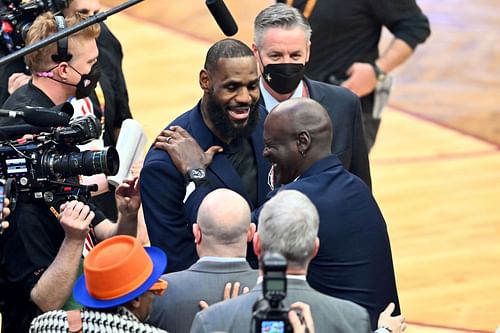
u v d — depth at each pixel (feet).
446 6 95.91
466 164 67.82
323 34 51.90
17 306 35.27
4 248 34.42
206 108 35.88
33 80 37.09
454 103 77.82
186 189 35.06
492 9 95.20
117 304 28.12
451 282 52.11
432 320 48.55
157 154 35.68
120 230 36.88
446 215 60.23
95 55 36.99
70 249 33.12
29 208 34.17
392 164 67.72
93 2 43.39
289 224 26.66
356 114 39.93
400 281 52.16
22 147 32.83
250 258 34.24
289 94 39.14
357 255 31.86
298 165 32.73
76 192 33.81
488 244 56.49
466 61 84.69
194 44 90.53
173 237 35.29
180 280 30.04
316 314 27.07
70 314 28.45
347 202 32.04
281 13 38.42
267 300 24.45
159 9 97.60
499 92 79.66
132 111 75.20
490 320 48.60
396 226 58.75
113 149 33.17
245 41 90.27
